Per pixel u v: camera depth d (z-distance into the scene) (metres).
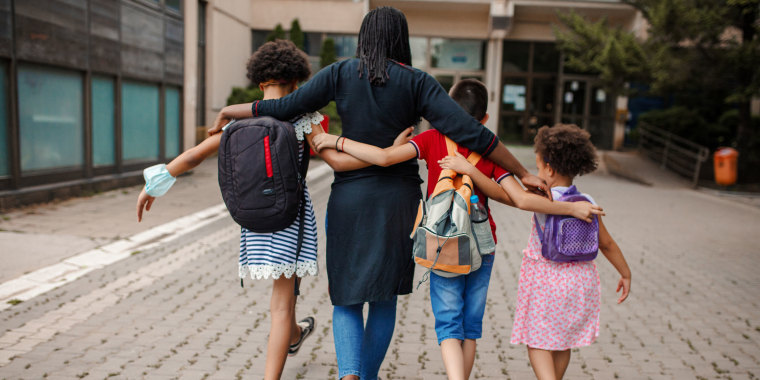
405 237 2.54
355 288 2.49
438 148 2.54
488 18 22.52
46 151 8.99
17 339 3.72
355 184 2.51
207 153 2.65
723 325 4.44
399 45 2.50
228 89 19.64
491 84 22.80
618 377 3.41
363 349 2.67
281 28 20.14
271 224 2.46
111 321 4.12
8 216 7.66
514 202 2.50
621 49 16.12
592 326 2.63
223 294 4.88
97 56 10.03
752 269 6.42
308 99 2.48
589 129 23.19
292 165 2.45
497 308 4.73
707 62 15.39
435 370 3.42
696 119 18.64
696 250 7.42
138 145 11.84
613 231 8.64
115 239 6.75
